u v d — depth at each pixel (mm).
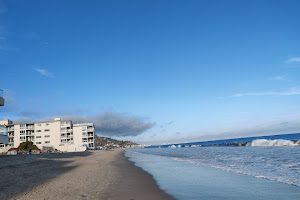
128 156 46188
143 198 8945
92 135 94812
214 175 15469
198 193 9828
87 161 28672
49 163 23922
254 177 14102
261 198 8859
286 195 9273
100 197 9109
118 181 13195
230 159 28062
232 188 10898
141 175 15914
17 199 8742
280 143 57812
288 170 16797
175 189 10742
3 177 13688
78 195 9422
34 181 12836
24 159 25734
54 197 9039
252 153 36344
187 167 21094
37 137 91000
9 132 90562
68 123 94375
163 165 23734
